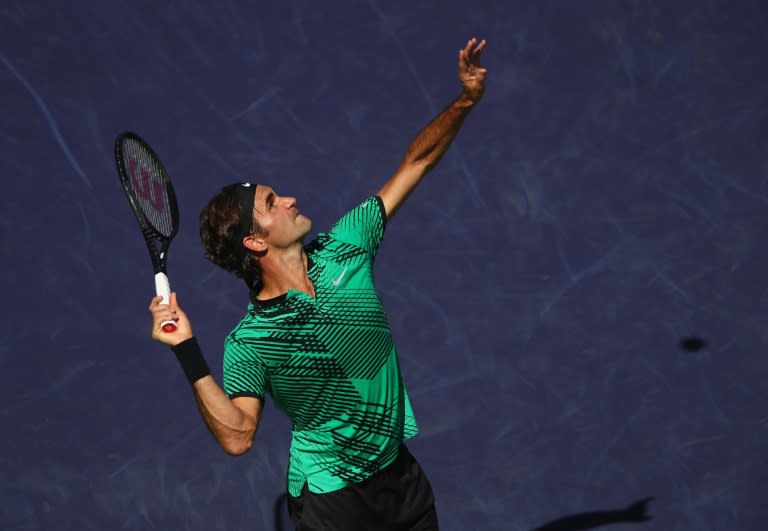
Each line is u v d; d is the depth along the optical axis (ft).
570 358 83.61
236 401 50.44
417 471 56.90
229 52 111.34
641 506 71.67
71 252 93.61
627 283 89.71
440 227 95.66
